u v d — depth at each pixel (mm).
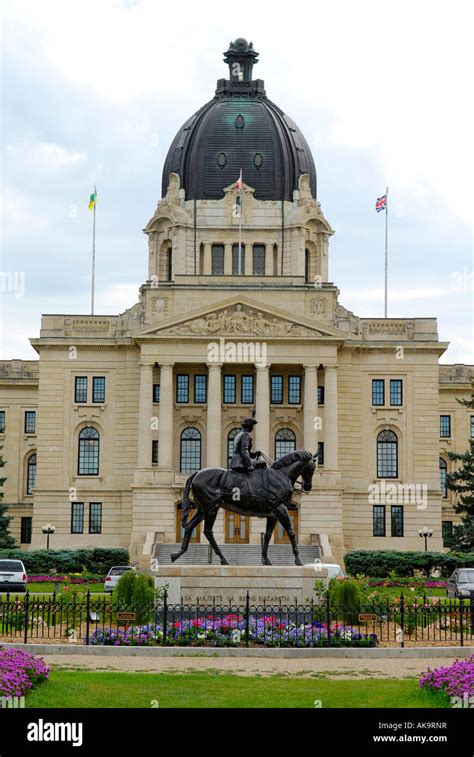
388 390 115562
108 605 51219
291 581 48688
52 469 114438
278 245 125375
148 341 111062
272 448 113812
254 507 49531
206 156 126938
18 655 34000
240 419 113500
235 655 42062
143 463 110312
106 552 107125
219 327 111000
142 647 42375
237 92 131750
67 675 36125
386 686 35156
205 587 48688
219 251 125812
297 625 44594
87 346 115250
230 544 105500
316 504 109438
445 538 117125
